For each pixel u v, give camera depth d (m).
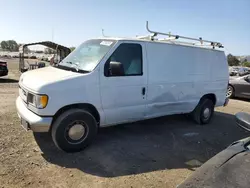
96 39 4.88
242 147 2.28
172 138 5.14
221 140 5.30
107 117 4.34
